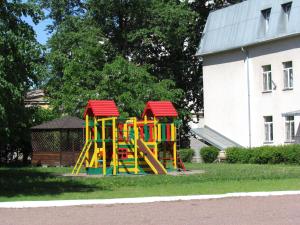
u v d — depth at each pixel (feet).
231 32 143.95
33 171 100.48
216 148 134.10
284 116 126.72
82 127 121.70
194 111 173.99
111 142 90.17
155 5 149.69
